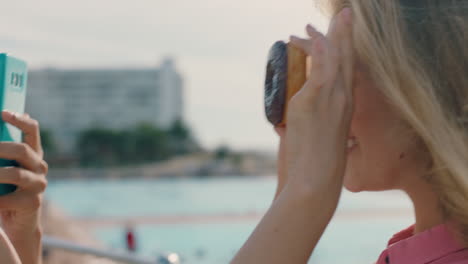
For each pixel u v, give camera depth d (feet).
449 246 2.50
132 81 363.15
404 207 75.72
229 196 108.68
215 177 241.96
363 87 2.64
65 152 288.92
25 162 3.16
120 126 359.05
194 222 60.29
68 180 196.54
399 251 2.65
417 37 2.45
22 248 3.52
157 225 57.57
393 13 2.48
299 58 2.72
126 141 285.43
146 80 364.38
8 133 3.19
